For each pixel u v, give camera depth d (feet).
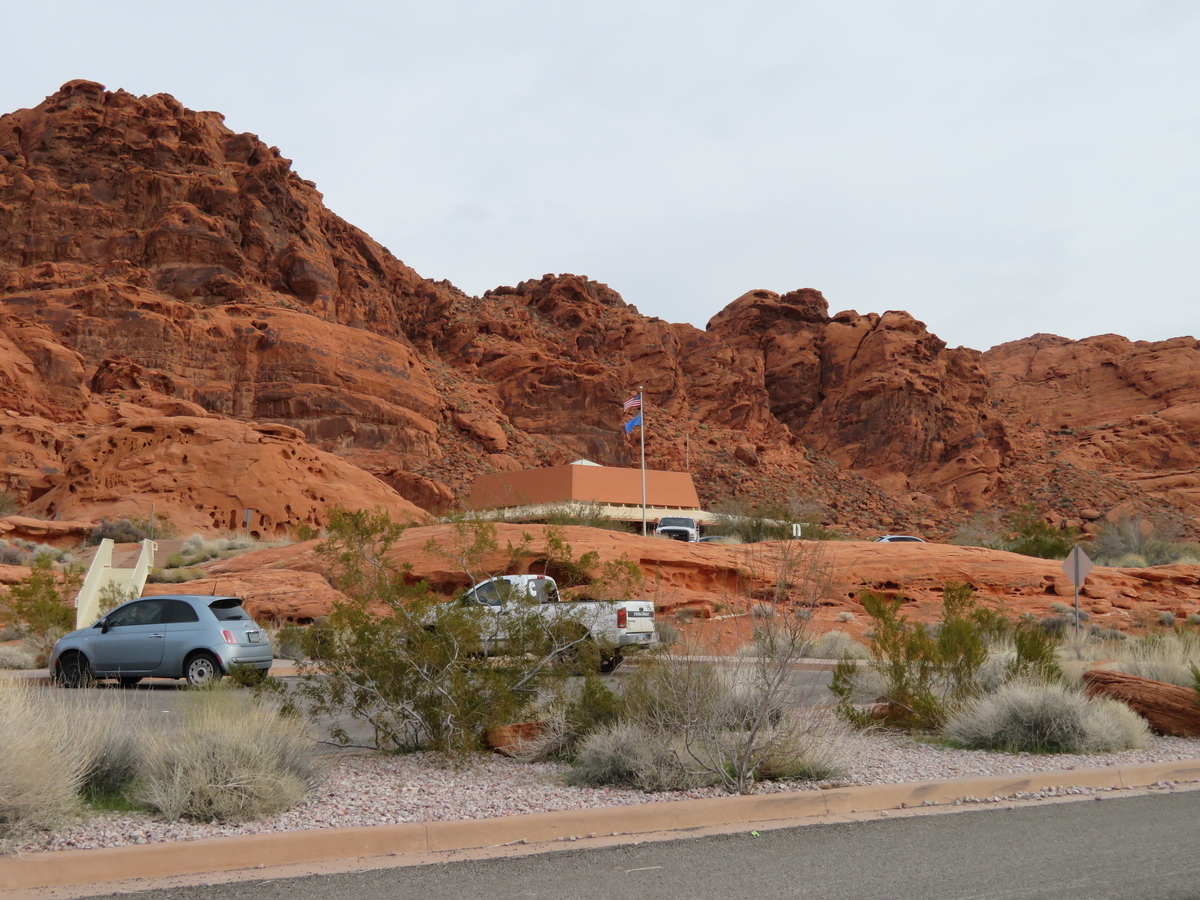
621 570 36.01
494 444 311.06
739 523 146.10
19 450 193.36
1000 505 360.89
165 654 47.60
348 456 268.00
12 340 236.22
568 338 420.36
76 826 19.90
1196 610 93.35
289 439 179.22
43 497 166.71
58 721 22.59
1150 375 472.44
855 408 407.64
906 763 28.22
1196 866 18.37
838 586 91.56
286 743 24.02
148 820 20.51
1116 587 100.01
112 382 242.78
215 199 324.19
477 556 35.53
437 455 286.87
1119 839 20.45
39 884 17.08
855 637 73.00
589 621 32.94
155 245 300.61
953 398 419.74
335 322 321.11
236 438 170.19
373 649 29.30
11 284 280.51
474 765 27.61
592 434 345.72
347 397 274.98
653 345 406.00
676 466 337.93
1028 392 504.84
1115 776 26.66
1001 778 25.40
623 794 23.53
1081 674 39.81
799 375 433.48
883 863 18.53
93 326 257.75
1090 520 335.06
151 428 168.04
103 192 318.45
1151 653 47.70
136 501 154.71
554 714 29.25
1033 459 398.62
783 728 26.00
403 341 376.89
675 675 26.43
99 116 333.83
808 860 18.75
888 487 373.81
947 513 351.46
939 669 36.96
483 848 19.79
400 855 19.26
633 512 192.85
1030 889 16.89
